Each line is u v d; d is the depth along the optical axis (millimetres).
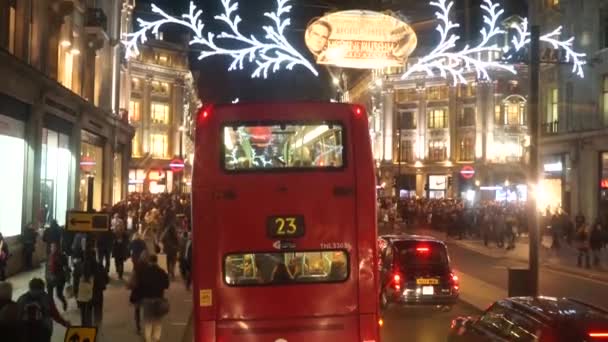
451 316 17109
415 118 82188
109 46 41188
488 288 21266
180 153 82125
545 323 7961
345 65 17312
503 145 75500
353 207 9469
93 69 36312
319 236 9367
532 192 15922
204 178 9344
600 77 38188
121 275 22281
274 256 9375
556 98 43719
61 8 28359
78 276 15031
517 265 29094
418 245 16734
